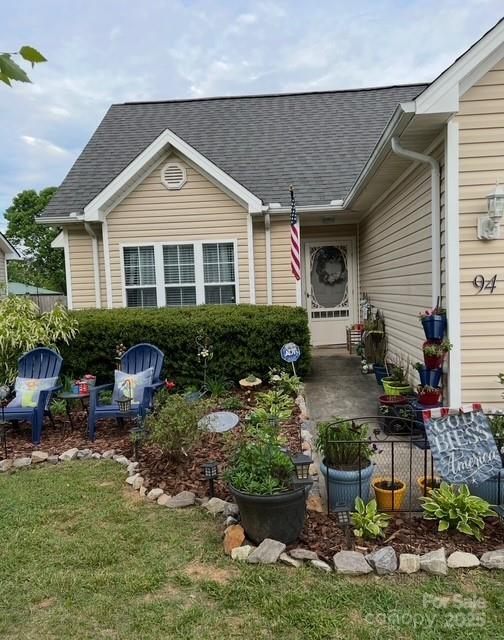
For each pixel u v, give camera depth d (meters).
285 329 7.18
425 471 3.42
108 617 2.39
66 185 9.62
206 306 8.13
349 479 3.25
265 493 2.91
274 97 12.22
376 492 3.32
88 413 5.88
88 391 5.76
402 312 6.64
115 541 3.11
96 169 10.00
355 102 11.84
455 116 4.50
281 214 8.84
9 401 6.42
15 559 2.92
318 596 2.48
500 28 4.18
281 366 7.19
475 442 3.23
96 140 10.98
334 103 11.87
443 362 4.86
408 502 3.47
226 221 8.62
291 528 2.94
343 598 2.46
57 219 8.64
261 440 3.45
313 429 5.02
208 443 4.82
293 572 2.70
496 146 4.50
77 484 4.09
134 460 4.56
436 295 4.98
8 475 4.39
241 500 2.94
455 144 4.52
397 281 6.89
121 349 7.12
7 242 16.12
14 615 2.42
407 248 6.24
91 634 2.27
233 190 8.36
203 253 8.68
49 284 35.06
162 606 2.45
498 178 4.52
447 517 3.01
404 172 6.15
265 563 2.78
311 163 9.91
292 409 5.82
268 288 8.97
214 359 7.18
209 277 8.73
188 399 5.48
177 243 8.66
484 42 4.21
